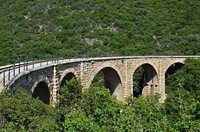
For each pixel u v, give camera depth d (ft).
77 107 85.81
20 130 46.55
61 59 145.89
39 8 301.22
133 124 48.49
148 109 57.47
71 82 99.60
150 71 211.82
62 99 93.45
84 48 233.55
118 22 288.30
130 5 331.57
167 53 250.16
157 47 265.95
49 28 261.03
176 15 319.06
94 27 274.16
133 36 274.98
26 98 69.72
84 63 141.79
